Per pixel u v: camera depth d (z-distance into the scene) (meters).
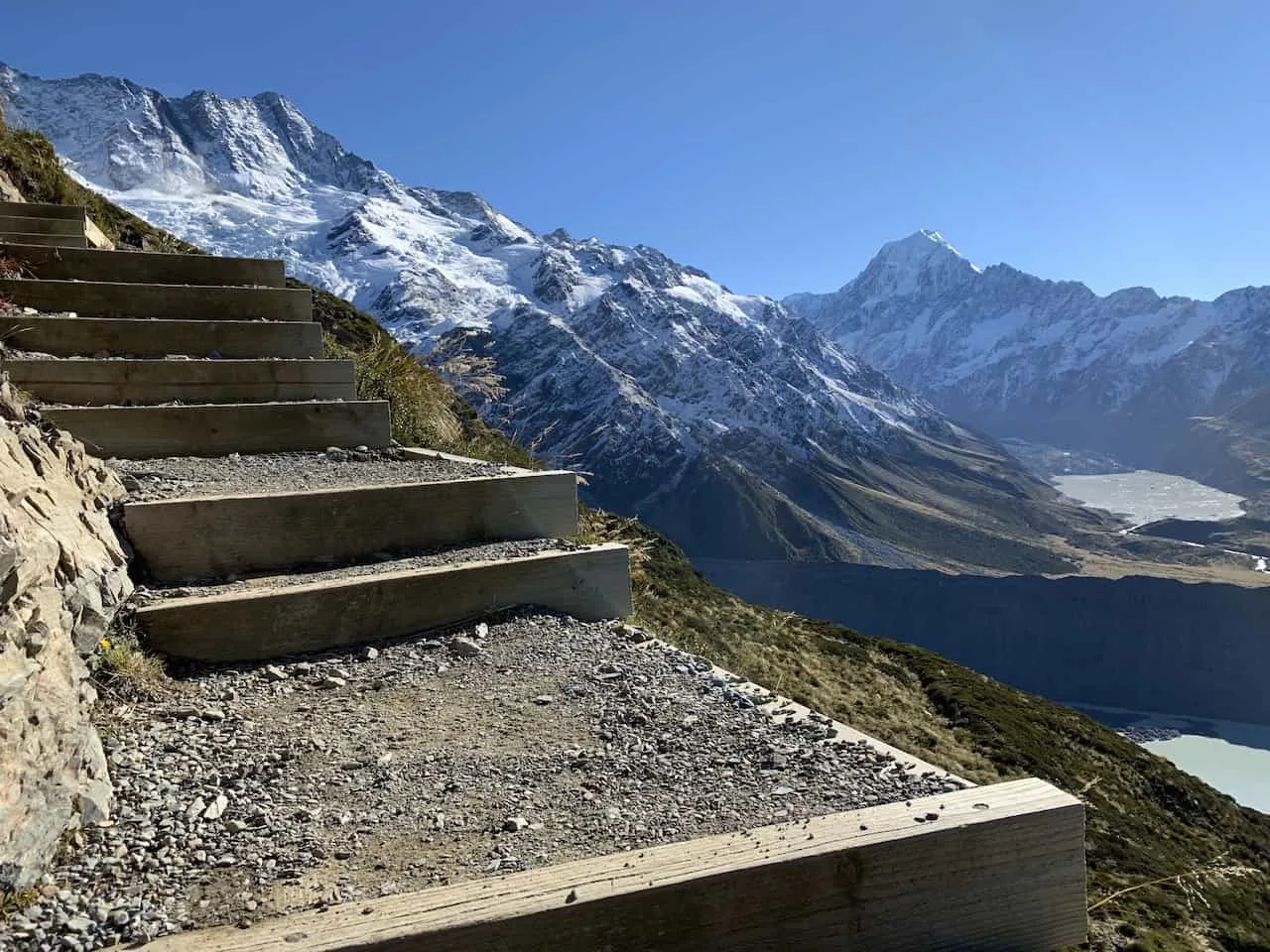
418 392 9.02
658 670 3.77
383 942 1.89
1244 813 22.78
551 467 10.57
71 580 3.00
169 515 4.00
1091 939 8.38
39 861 2.15
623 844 2.39
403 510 4.61
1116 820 15.90
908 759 2.93
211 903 2.11
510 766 2.90
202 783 2.70
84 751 2.50
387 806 2.63
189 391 6.12
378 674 3.60
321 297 14.25
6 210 8.42
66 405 5.75
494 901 2.03
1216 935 10.35
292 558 4.30
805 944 2.20
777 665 12.99
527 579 4.34
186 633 3.54
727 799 2.64
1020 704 23.64
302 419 5.93
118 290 6.92
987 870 2.38
